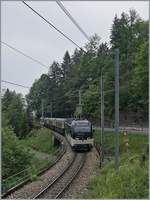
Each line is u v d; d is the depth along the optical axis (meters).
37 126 117.00
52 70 157.12
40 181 32.25
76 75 121.44
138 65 70.62
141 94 72.19
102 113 40.12
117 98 28.75
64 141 66.62
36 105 153.62
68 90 129.00
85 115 93.81
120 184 23.75
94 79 106.19
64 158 47.47
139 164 27.56
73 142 53.66
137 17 97.31
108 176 27.20
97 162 42.59
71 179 31.66
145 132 61.62
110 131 72.44
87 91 97.50
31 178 32.47
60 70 157.75
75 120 56.34
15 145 41.59
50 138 85.00
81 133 53.66
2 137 40.75
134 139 57.75
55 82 154.88
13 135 42.81
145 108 75.62
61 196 24.97
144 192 21.94
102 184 26.52
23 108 120.38
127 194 21.89
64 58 159.50
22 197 25.39
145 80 69.62
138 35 93.69
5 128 43.09
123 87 83.06
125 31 96.19
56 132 86.69
